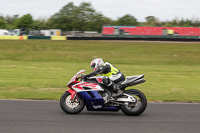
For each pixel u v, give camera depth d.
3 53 69.00
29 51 74.31
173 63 57.41
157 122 14.42
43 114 15.73
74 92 15.77
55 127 13.10
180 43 100.44
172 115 16.11
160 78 35.09
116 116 15.63
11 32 151.88
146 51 77.81
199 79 35.00
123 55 68.88
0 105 18.03
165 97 22.83
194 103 20.22
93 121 14.36
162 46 89.94
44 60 59.19
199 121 14.80
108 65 16.31
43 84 28.64
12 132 12.17
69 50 78.25
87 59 61.50
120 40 113.75
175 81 32.81
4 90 24.72
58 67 45.66
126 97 15.59
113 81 16.00
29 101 19.75
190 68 48.44
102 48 83.62
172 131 12.82
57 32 152.88
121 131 12.64
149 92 25.45
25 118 14.73
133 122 14.32
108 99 15.74
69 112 15.71
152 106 18.75
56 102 19.56
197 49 83.38
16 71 39.66
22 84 28.28
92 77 16.28
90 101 15.62
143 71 42.03
